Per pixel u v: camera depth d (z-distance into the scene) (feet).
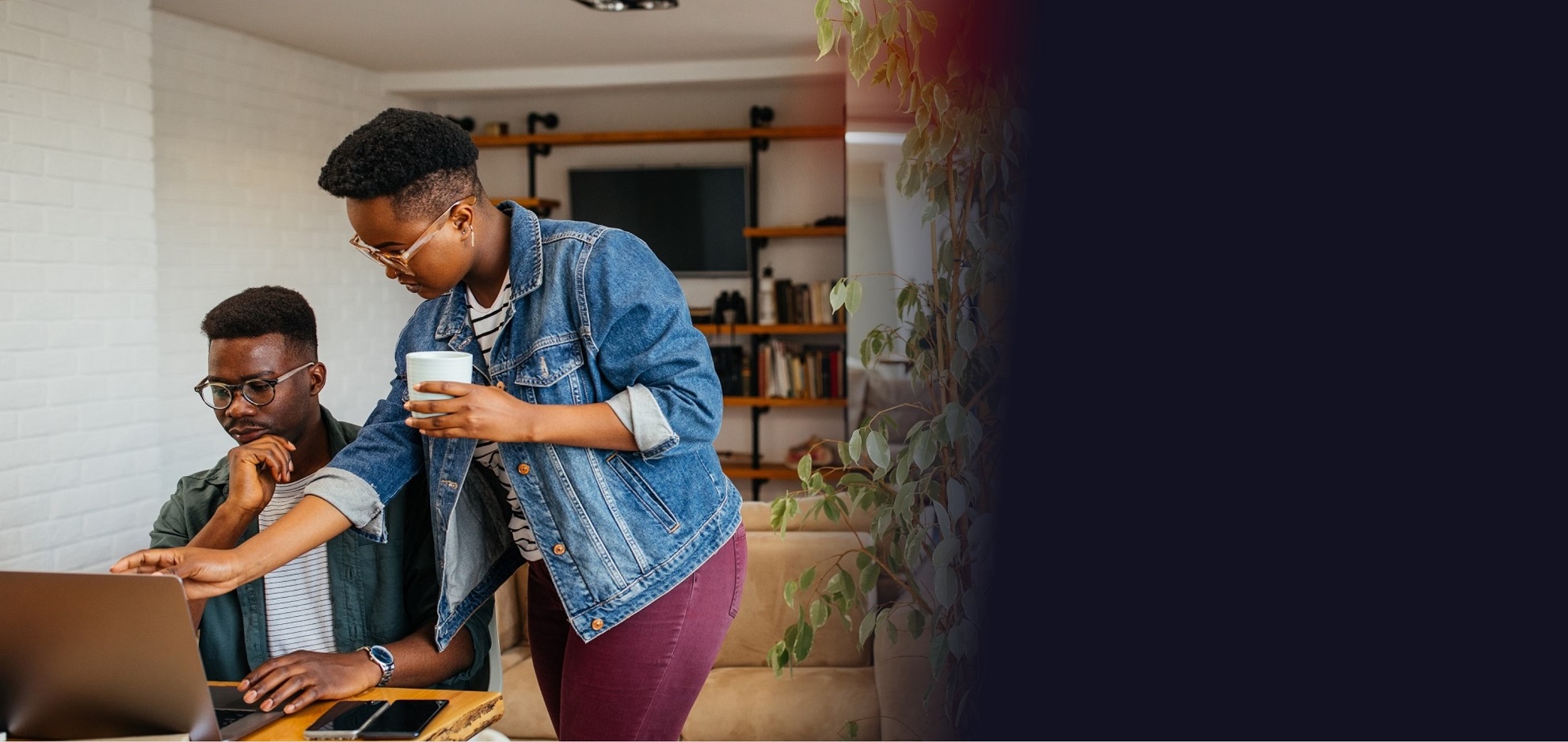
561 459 4.54
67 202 12.05
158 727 3.91
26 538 11.59
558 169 21.71
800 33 17.21
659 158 21.40
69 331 12.06
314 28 16.53
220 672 5.15
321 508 4.57
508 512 5.11
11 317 11.44
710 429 4.61
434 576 5.28
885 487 6.36
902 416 13.03
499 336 4.67
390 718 4.07
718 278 21.50
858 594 6.57
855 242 13.37
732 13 15.84
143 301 12.99
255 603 5.13
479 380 4.78
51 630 3.79
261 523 5.22
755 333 20.92
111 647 3.78
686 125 21.20
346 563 5.15
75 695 3.90
